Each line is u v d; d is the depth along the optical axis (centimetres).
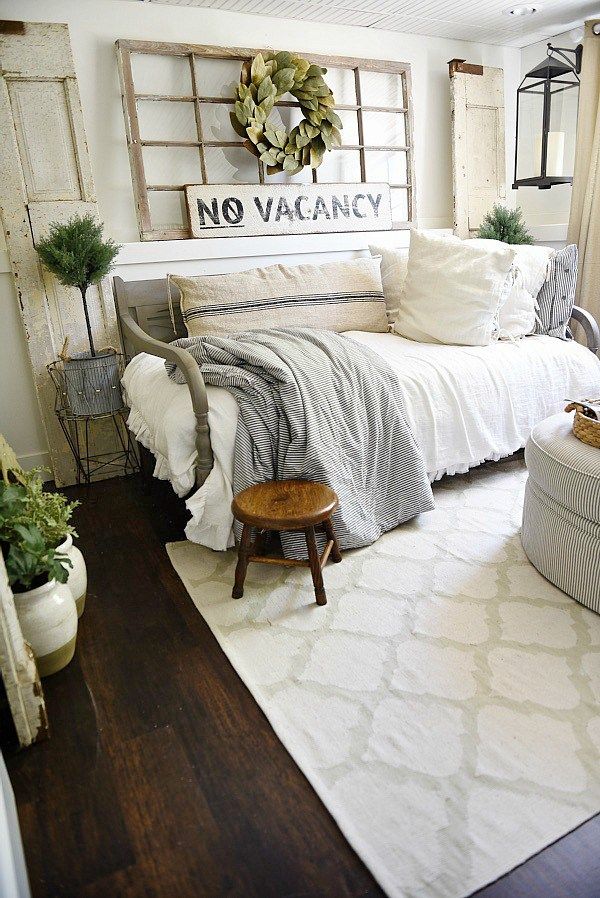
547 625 165
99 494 279
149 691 150
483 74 361
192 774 126
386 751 128
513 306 283
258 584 194
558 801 115
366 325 299
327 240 327
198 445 193
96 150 278
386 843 108
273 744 132
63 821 117
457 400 241
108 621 180
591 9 318
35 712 134
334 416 207
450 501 245
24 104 252
